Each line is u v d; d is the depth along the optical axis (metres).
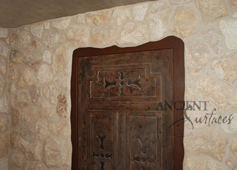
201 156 1.84
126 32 2.18
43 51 2.62
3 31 2.85
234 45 1.77
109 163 2.25
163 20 2.03
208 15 1.86
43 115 2.58
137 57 2.17
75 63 2.44
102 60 2.34
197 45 1.89
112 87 2.28
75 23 2.44
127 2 2.12
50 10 2.31
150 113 2.10
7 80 2.87
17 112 2.78
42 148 2.57
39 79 2.63
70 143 2.42
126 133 2.20
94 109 2.36
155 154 2.06
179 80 1.97
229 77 1.77
